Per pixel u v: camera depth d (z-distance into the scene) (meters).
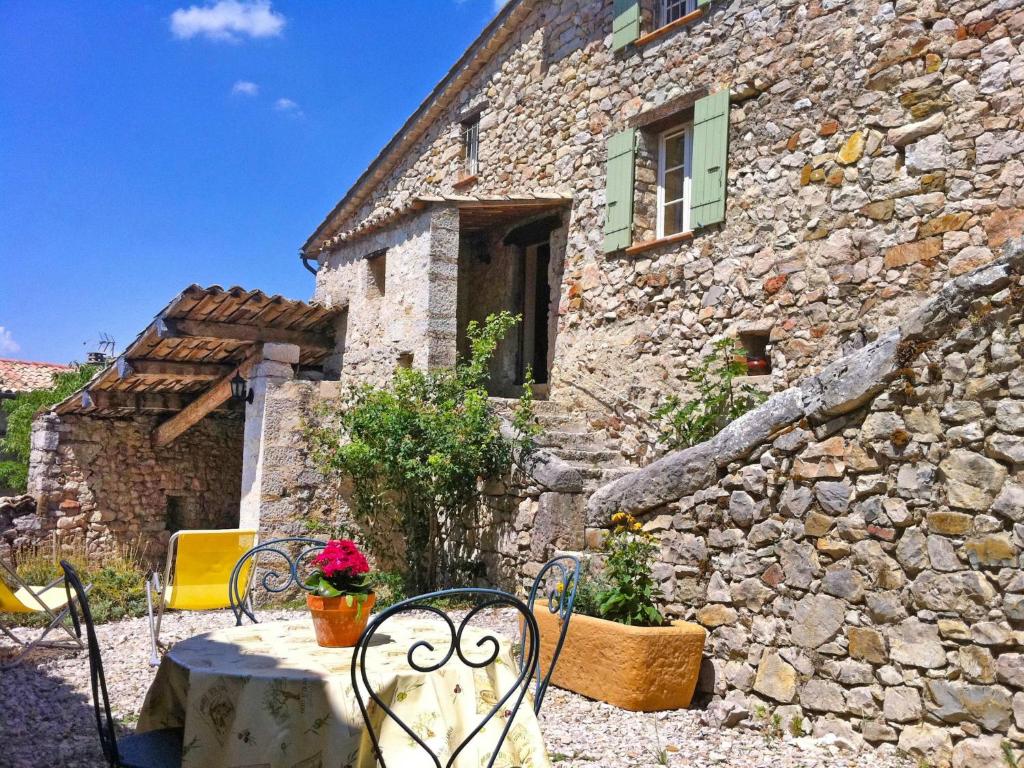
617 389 8.39
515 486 7.00
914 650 3.66
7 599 5.79
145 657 5.71
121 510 11.31
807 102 6.98
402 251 9.40
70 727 4.22
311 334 10.57
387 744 2.71
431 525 7.81
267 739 2.62
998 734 3.36
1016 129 5.77
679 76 8.09
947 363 3.68
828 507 4.06
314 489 8.53
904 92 6.35
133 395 10.97
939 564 3.62
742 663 4.36
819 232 6.79
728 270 7.46
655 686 4.38
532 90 9.96
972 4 6.05
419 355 8.80
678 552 4.76
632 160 8.41
